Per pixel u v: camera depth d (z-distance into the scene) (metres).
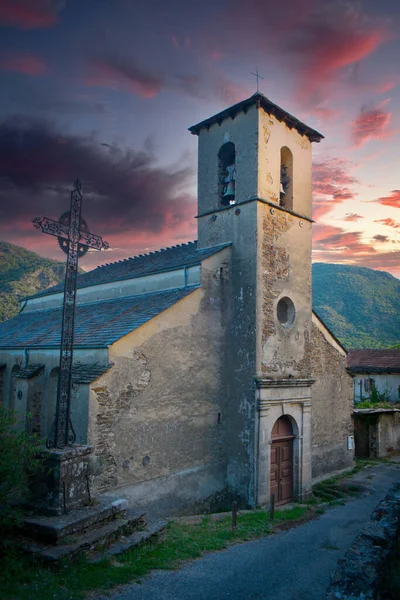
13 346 15.56
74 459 8.32
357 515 12.27
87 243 9.59
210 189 15.61
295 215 15.45
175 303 12.78
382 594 5.33
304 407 14.85
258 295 13.75
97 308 16.41
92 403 10.46
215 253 14.08
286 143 15.41
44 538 7.36
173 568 7.70
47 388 13.68
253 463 13.19
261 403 13.34
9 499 7.62
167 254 17.83
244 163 14.53
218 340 14.01
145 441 11.61
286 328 14.73
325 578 7.63
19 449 7.61
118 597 6.43
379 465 19.44
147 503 11.46
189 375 12.98
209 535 9.83
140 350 11.71
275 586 7.24
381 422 21.62
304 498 14.44
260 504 13.04
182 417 12.66
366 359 28.83
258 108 14.29
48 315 20.53
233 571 7.79
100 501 8.80
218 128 15.56
